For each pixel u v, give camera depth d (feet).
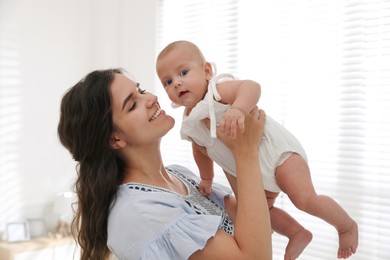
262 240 3.88
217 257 3.84
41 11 11.73
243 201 4.02
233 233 4.41
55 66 12.07
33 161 11.64
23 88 11.45
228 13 10.05
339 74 8.39
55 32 12.04
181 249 3.79
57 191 12.09
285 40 9.12
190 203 4.44
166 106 11.20
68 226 11.46
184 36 10.89
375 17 7.92
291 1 9.03
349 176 8.34
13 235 10.80
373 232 8.08
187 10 10.84
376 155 8.03
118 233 4.03
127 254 3.95
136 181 4.48
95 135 4.36
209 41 10.39
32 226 11.35
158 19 11.41
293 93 9.00
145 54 11.49
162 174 4.81
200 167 5.03
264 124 4.31
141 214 3.97
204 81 4.61
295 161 4.46
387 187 7.92
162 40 11.33
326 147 8.61
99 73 4.55
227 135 3.80
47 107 11.93
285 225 5.15
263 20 9.46
